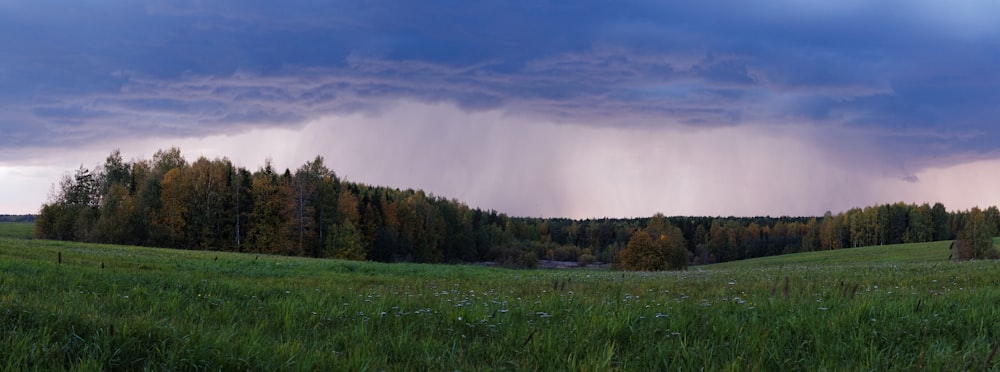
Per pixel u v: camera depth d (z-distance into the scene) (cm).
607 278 2602
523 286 1905
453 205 13725
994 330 682
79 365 495
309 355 561
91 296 1053
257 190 8638
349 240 8662
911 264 3170
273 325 794
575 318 802
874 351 593
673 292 1557
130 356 542
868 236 15900
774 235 17838
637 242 8775
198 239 8469
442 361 600
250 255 4962
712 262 15975
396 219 11356
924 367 532
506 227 16200
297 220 8469
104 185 9525
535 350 620
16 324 616
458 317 809
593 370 535
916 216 15475
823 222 16638
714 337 677
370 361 561
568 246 15850
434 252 12044
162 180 8731
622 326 721
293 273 2692
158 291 1198
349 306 948
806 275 2317
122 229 7881
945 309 804
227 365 532
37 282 1250
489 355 641
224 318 845
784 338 645
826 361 571
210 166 8812
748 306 891
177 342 571
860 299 921
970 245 7844
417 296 1239
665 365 566
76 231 8412
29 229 12962
